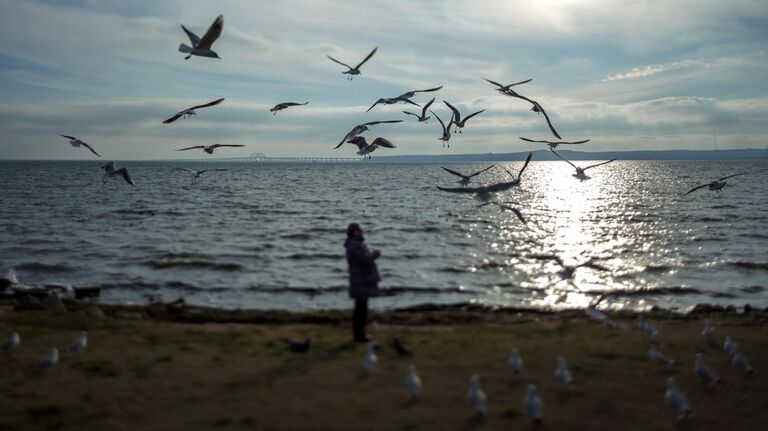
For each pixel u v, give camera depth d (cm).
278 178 14375
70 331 1481
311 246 3456
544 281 2577
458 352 1303
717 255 3231
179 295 2292
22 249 3281
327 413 975
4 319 1597
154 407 1002
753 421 982
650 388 1101
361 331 1377
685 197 7800
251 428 926
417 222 4759
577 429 938
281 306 2134
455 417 963
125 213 5322
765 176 14338
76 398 1039
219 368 1188
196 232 4066
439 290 2386
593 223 4841
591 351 1313
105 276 2611
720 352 1323
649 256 3222
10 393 1058
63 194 7906
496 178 14762
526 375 1154
